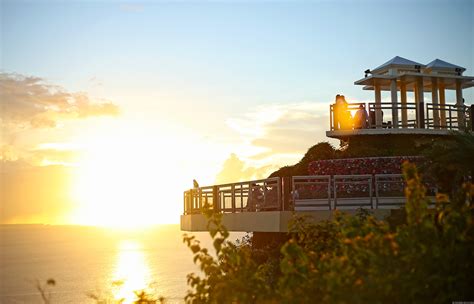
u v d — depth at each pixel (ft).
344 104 100.58
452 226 31.40
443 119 101.50
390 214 63.21
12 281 603.26
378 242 29.86
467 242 31.50
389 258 29.58
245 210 75.72
